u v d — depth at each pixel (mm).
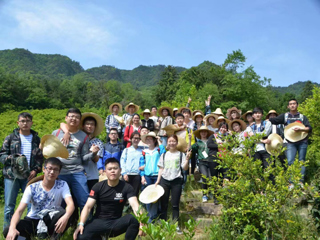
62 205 4246
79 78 113750
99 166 5719
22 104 76625
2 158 4590
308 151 7859
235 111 8039
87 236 3750
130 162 5613
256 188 3934
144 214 2988
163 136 7410
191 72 39375
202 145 6266
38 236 3779
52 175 3914
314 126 7965
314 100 8016
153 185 5129
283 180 3758
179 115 7098
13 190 4535
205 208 5590
